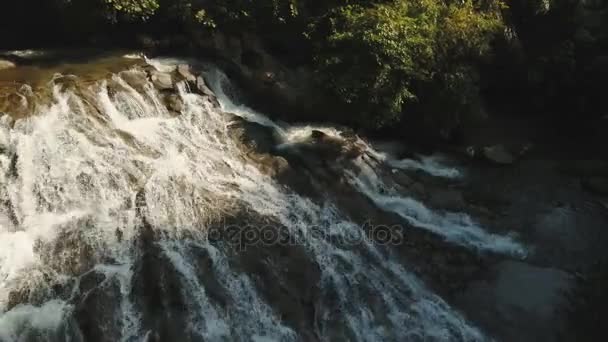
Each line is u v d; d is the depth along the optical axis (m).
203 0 16.17
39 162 11.64
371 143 15.79
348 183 13.65
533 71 17.55
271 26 16.08
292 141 14.74
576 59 17.77
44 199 11.20
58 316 9.45
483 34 15.82
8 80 13.40
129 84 14.01
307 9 16.11
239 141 14.07
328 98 15.23
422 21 14.86
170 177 12.39
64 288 9.87
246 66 15.88
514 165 15.75
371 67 14.41
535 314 11.16
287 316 10.48
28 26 16.20
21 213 10.89
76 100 12.98
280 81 15.61
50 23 16.05
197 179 12.61
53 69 14.34
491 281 11.85
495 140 16.64
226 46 15.99
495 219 13.62
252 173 13.21
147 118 13.73
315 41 15.73
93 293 9.84
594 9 18.31
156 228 11.23
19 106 12.34
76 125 12.55
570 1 17.80
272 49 16.22
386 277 11.68
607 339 10.85
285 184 13.16
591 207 14.15
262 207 12.36
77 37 16.08
